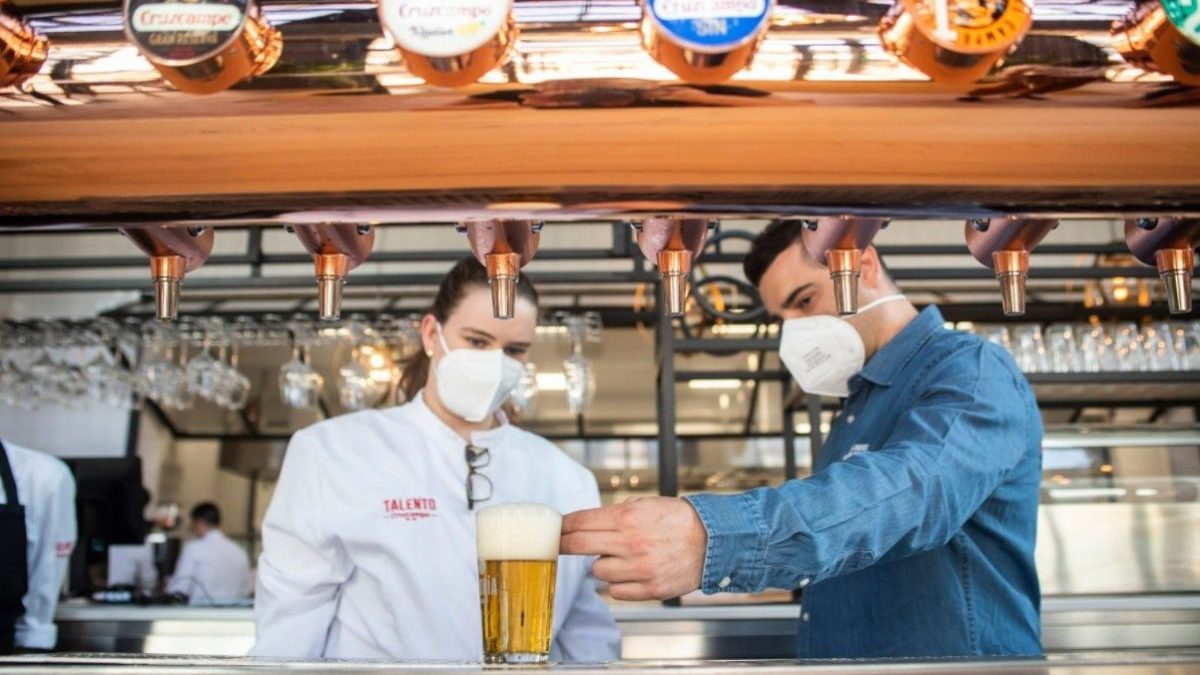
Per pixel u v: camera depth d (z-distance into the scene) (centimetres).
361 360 395
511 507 96
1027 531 135
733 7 83
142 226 98
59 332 364
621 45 88
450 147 91
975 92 89
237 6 83
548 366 596
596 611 171
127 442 562
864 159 92
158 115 90
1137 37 88
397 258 369
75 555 366
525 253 105
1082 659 91
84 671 86
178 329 362
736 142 91
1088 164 93
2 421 556
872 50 88
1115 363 320
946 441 119
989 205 96
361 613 162
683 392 605
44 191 94
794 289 158
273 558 163
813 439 285
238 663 93
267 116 89
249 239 366
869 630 138
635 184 93
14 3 90
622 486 673
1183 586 277
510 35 86
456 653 160
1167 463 283
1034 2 91
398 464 171
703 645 267
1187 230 102
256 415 654
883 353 151
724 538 101
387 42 88
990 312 340
